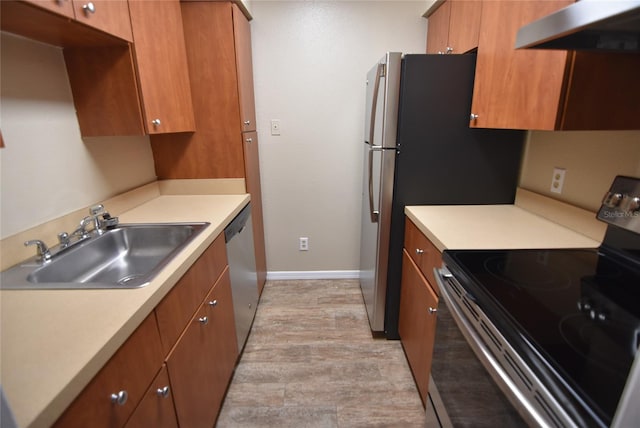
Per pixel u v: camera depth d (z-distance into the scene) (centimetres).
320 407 160
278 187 261
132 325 79
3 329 74
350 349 199
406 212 175
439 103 165
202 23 184
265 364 188
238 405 161
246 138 207
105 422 70
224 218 159
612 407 51
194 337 121
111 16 118
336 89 239
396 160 174
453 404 105
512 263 103
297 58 233
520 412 64
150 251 150
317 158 254
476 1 153
